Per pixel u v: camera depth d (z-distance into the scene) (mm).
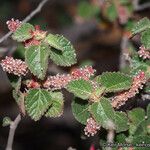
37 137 561
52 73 364
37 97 279
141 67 295
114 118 271
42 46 274
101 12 487
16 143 557
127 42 409
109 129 269
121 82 277
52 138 559
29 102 278
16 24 286
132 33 294
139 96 299
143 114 294
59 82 284
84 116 279
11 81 287
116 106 282
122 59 384
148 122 293
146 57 291
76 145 542
